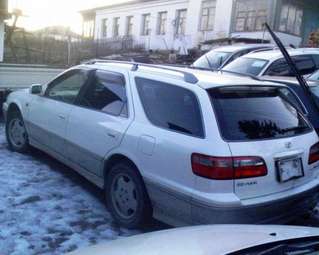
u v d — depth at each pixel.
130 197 4.38
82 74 5.49
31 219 4.50
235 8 27.50
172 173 3.87
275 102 4.25
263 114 4.03
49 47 23.89
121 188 4.50
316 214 4.79
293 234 2.59
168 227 4.42
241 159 3.62
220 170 3.57
